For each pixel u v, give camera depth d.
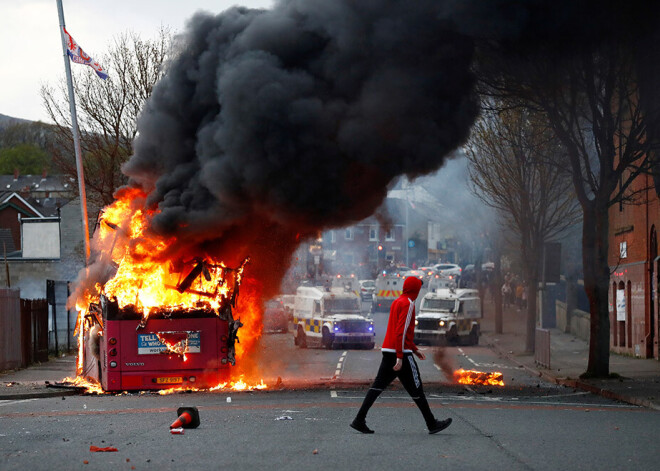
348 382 20.69
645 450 8.78
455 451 8.65
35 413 12.93
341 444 9.13
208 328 17.62
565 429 10.57
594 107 20.59
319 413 12.40
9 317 24.77
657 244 27.61
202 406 13.70
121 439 9.60
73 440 9.54
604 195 21.05
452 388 18.72
